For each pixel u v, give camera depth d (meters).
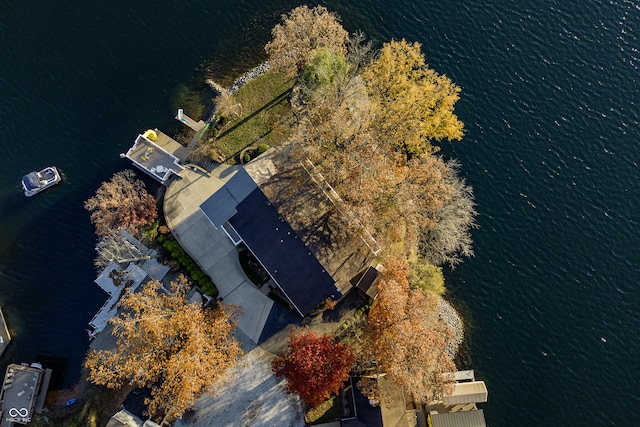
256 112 69.94
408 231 61.50
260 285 62.56
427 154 64.00
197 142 68.12
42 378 60.50
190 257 62.94
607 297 70.25
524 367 67.12
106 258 61.34
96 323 62.12
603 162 75.88
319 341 52.62
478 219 72.00
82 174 68.56
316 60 63.56
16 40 73.19
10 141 69.62
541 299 69.62
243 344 60.84
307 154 61.22
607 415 66.00
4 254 65.81
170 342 54.41
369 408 57.09
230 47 74.31
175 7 75.50
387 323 51.81
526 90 78.25
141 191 63.47
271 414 58.53
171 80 72.31
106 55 73.06
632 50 82.12
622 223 73.25
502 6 82.31
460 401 62.31
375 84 65.44
